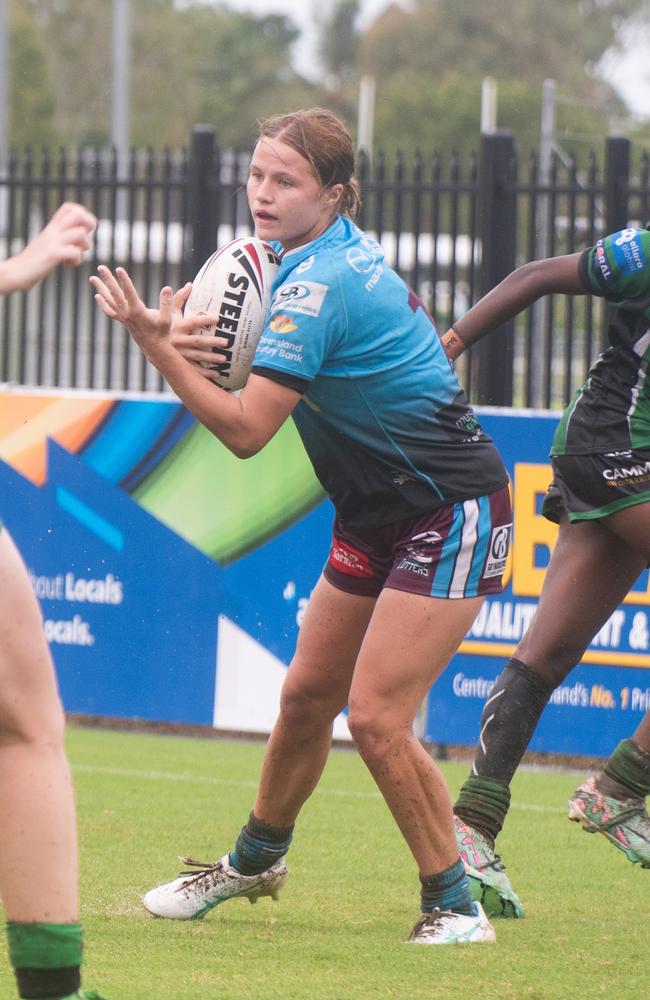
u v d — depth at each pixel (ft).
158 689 96.63
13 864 35.55
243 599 94.63
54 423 98.94
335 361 47.37
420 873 50.55
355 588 50.85
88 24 597.11
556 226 103.50
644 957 49.34
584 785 57.98
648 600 86.38
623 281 54.03
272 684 94.27
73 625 98.68
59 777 35.88
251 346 48.34
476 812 56.49
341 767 91.09
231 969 46.06
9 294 33.76
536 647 58.13
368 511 49.49
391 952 48.65
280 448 93.66
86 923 52.39
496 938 51.39
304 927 52.80
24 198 116.47
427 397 48.14
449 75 577.02
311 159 47.78
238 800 78.79
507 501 50.08
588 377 57.72
